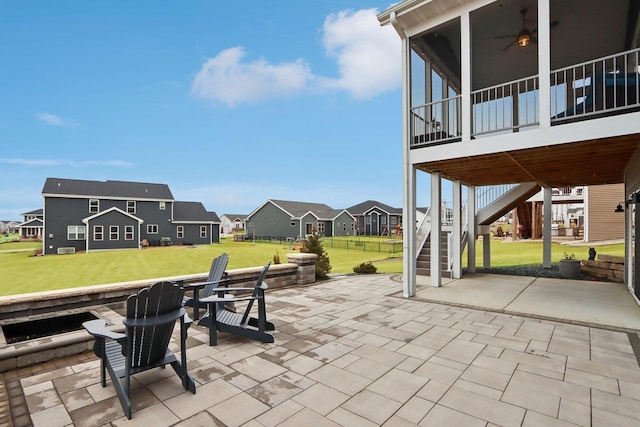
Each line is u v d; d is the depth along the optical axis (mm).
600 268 8773
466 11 5707
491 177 8398
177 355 3508
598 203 16359
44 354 3312
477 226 10172
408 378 2975
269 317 4965
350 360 3373
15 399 2623
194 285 4410
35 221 45344
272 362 3320
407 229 6465
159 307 2639
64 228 24672
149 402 2570
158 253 21078
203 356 3480
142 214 28719
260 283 3980
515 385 2848
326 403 2555
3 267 14000
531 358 3436
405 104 6488
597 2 5945
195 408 2486
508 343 3877
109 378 2959
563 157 5875
